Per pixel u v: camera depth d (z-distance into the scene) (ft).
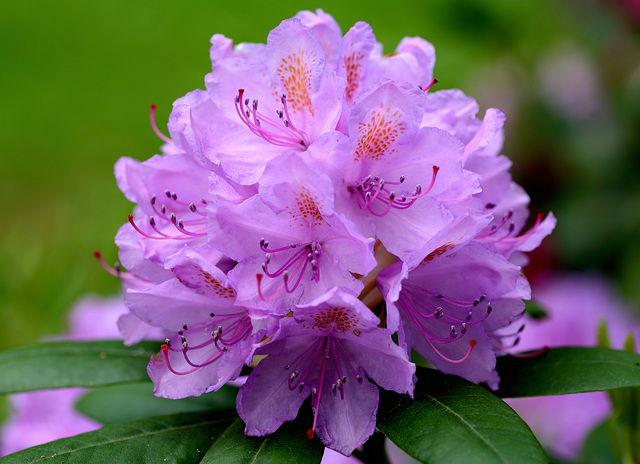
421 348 1.86
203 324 1.86
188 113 1.84
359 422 1.79
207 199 1.91
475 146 1.85
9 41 5.76
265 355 1.81
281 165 1.74
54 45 5.73
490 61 3.53
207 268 1.77
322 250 1.81
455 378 1.83
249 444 1.78
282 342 1.78
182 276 1.80
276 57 1.87
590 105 3.47
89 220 2.86
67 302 2.70
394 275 1.79
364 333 1.77
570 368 1.92
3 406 2.76
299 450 1.77
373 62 1.92
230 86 1.89
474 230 1.75
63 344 2.08
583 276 3.25
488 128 1.85
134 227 1.86
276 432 1.80
